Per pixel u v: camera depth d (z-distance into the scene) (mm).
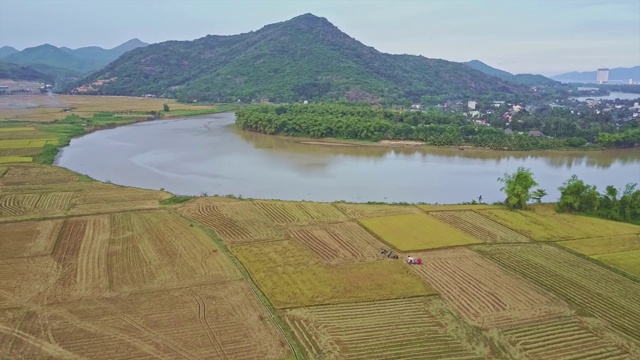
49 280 52500
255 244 64688
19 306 46812
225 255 60375
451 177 116062
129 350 40062
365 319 45781
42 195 86938
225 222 73625
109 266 56469
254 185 103188
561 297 51438
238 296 49688
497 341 42656
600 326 45781
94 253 60281
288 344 41156
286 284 52719
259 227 71625
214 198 86938
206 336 42281
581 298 51344
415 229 72000
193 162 125875
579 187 83125
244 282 53000
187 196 88250
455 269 57938
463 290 52406
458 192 102375
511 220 77938
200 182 105125
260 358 39219
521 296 51406
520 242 68188
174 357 39219
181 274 54688
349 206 83812
